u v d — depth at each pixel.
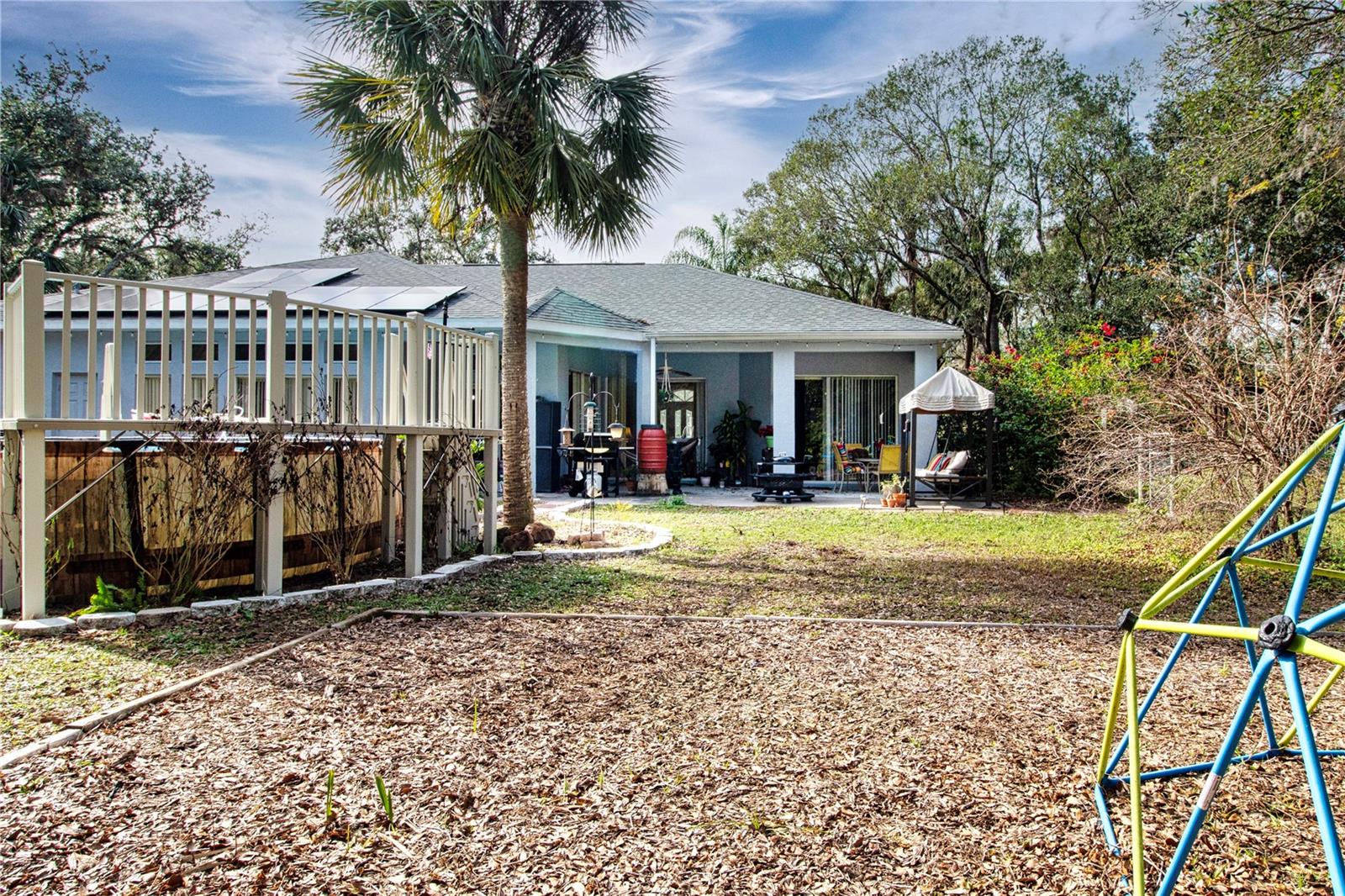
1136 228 21.50
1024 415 15.11
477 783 2.85
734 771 2.98
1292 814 2.70
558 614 5.50
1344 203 12.28
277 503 5.74
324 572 6.70
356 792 2.77
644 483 15.61
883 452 15.53
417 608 5.74
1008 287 28.06
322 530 6.39
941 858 2.39
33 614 4.81
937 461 14.91
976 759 3.10
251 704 3.62
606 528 10.14
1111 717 2.57
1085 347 16.47
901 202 26.70
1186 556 8.04
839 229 28.50
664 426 19.56
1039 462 15.08
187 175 28.12
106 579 5.42
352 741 3.22
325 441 6.21
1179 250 18.56
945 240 27.30
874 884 2.25
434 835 2.49
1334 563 7.46
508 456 8.86
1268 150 10.84
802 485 14.48
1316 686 4.10
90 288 4.86
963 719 3.53
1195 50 11.22
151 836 2.45
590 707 3.65
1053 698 3.84
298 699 3.69
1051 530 10.48
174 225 28.02
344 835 2.48
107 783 2.81
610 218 8.84
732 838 2.49
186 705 3.60
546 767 2.99
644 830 2.54
